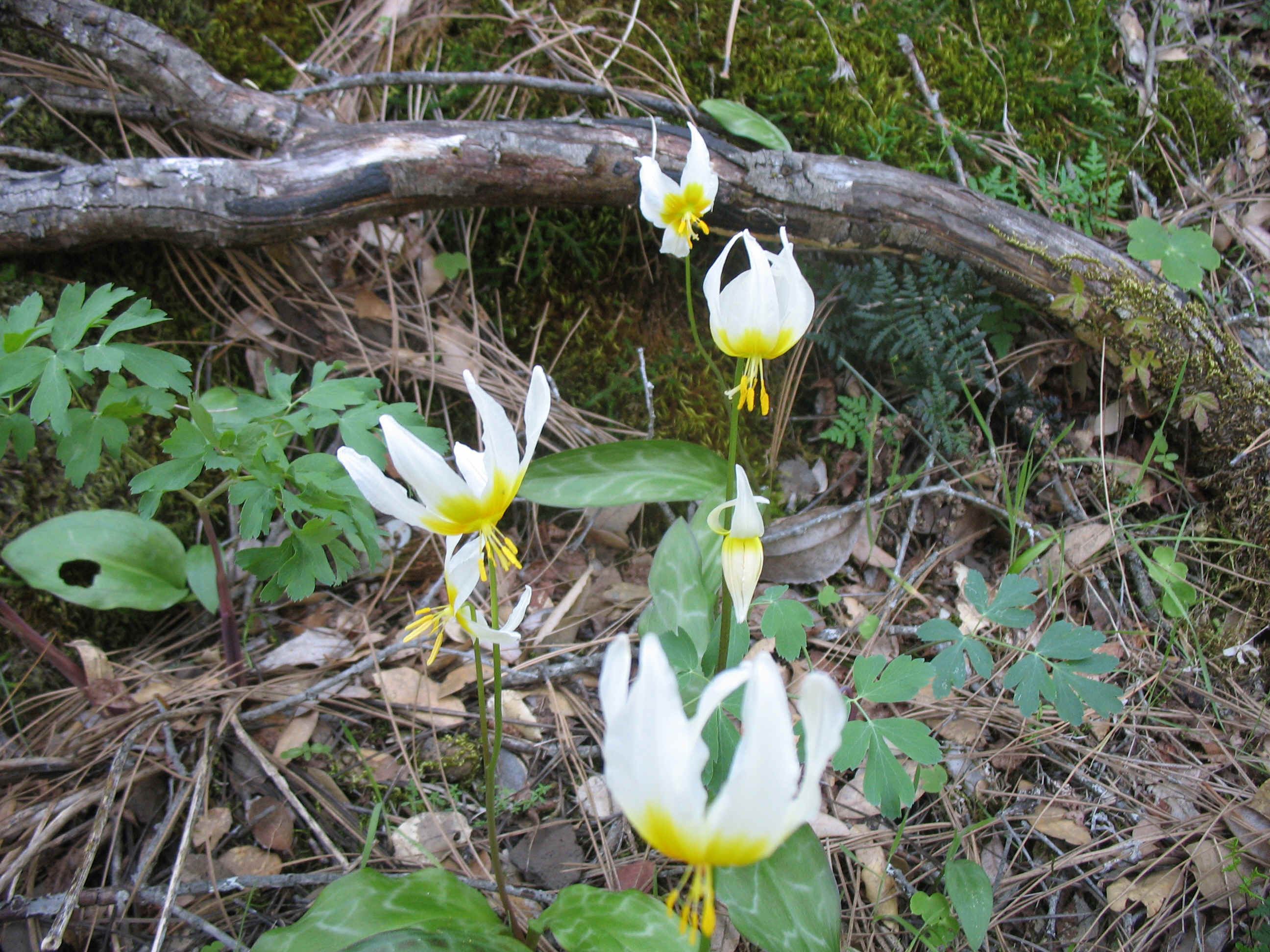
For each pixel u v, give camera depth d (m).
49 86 0.44
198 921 0.32
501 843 0.36
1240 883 0.35
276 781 0.35
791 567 0.44
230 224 0.42
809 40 0.51
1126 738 0.39
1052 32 0.53
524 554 0.45
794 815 0.19
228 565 0.42
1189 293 0.45
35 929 0.32
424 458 0.24
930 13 0.53
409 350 0.47
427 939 0.27
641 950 0.28
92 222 0.41
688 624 0.36
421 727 0.38
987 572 0.44
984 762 0.38
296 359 0.46
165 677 0.39
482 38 0.50
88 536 0.39
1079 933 0.35
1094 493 0.45
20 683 0.39
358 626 0.41
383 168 0.42
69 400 0.31
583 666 0.40
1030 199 0.50
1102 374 0.45
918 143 0.50
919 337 0.45
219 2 0.48
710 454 0.39
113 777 0.34
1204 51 0.54
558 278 0.49
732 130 0.45
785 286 0.29
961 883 0.32
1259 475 0.43
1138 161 0.52
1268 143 0.52
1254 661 0.41
